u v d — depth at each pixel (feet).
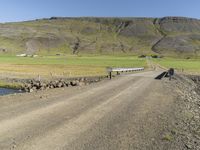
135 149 35.58
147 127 46.91
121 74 193.36
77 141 37.81
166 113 59.67
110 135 41.34
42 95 80.79
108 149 35.09
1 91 133.69
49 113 54.70
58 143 36.60
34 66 300.81
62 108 60.39
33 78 187.42
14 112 54.54
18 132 40.91
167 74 193.47
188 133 44.60
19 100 70.08
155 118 54.13
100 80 146.51
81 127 45.27
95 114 55.47
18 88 145.59
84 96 80.12
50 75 207.92
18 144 35.55
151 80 144.66
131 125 47.83
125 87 106.93
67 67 296.51
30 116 51.44
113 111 59.06
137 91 95.30
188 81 181.78
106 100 73.56
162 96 86.28
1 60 449.48
